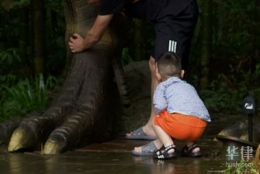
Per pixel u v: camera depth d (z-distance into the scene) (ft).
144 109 48.67
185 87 37.29
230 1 72.95
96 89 43.75
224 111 57.21
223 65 68.80
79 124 41.24
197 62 67.41
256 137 40.83
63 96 43.16
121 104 47.67
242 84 64.03
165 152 37.04
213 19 71.15
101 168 34.73
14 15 68.28
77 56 44.57
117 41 44.80
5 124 43.37
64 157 38.14
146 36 67.62
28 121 40.24
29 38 64.69
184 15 40.55
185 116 36.63
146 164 35.76
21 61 63.57
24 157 38.24
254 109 37.06
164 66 37.65
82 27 44.37
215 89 63.21
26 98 53.78
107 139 44.55
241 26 72.59
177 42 40.09
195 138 37.35
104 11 40.78
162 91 37.22
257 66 64.49
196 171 33.60
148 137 44.34
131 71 51.60
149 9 40.83
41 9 60.23
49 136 39.91
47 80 58.85
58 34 68.33
